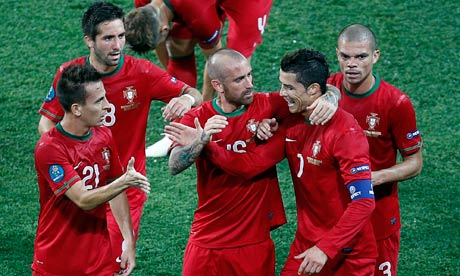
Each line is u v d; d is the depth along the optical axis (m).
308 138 19.22
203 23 27.80
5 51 36.38
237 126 19.92
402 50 35.62
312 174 19.30
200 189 20.59
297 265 20.11
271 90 33.75
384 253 21.56
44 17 38.28
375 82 20.55
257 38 30.02
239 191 20.14
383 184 20.95
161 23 26.95
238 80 19.28
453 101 32.88
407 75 34.31
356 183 18.53
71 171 19.06
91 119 19.00
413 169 20.80
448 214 27.31
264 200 20.41
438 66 34.72
